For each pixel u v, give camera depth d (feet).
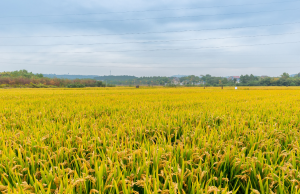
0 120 18.58
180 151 10.43
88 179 7.42
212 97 57.77
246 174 8.48
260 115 22.49
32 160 8.77
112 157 9.29
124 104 35.70
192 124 17.90
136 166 8.46
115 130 15.05
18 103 38.17
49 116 22.45
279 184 7.30
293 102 38.91
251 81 535.60
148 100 46.96
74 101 41.91
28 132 14.26
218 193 6.81
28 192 6.45
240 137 13.80
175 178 8.14
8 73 474.90
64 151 10.55
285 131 15.15
